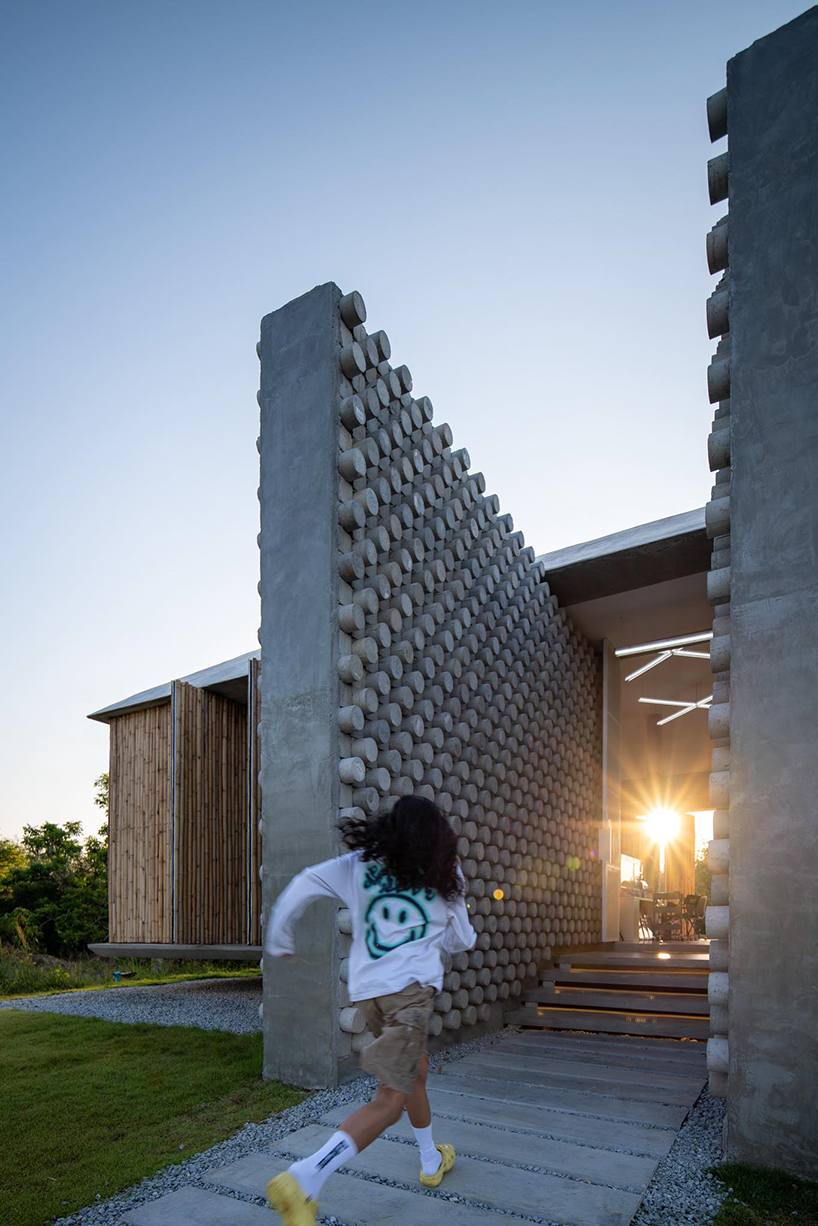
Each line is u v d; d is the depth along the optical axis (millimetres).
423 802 2725
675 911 12172
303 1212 2025
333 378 5211
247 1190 3057
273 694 5098
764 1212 2748
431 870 2574
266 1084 4535
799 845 3266
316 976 4516
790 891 3250
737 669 3555
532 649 7957
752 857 3363
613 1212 2775
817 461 3518
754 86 3955
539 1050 5531
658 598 8617
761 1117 3156
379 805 4957
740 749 3479
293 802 4844
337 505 5102
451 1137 3584
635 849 14453
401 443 5980
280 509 5316
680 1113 3932
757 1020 3230
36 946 21234
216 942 9062
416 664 5883
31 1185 3119
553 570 8523
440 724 6012
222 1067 4910
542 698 8227
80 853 26156
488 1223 2721
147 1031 6176
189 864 8898
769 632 3508
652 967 7207
